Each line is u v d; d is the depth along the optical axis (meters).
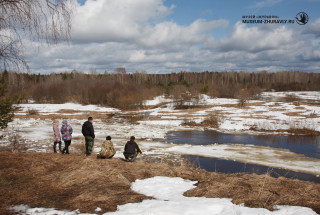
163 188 6.48
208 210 4.89
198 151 16.59
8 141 17.34
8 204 5.18
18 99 10.06
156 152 15.98
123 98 50.16
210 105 47.62
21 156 9.46
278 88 103.88
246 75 137.00
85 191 6.04
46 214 4.71
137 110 47.84
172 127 28.42
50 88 54.06
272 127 26.94
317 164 13.78
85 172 7.28
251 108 42.56
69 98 57.59
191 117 34.47
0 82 7.51
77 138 19.50
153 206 5.06
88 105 52.69
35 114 37.72
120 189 6.33
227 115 35.72
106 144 10.01
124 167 8.63
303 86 100.75
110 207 5.11
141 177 7.67
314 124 28.06
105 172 7.58
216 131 25.92
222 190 6.08
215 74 146.62
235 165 13.44
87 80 64.88
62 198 5.62
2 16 5.34
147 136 22.23
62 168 8.07
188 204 5.17
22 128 24.61
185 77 130.62
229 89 68.31
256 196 5.57
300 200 5.36
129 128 27.06
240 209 4.88
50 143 17.27
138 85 63.62
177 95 51.59
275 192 5.86
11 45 5.44
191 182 7.10
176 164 13.11
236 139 21.70
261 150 17.27
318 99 62.28
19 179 6.82
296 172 12.34
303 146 18.89
